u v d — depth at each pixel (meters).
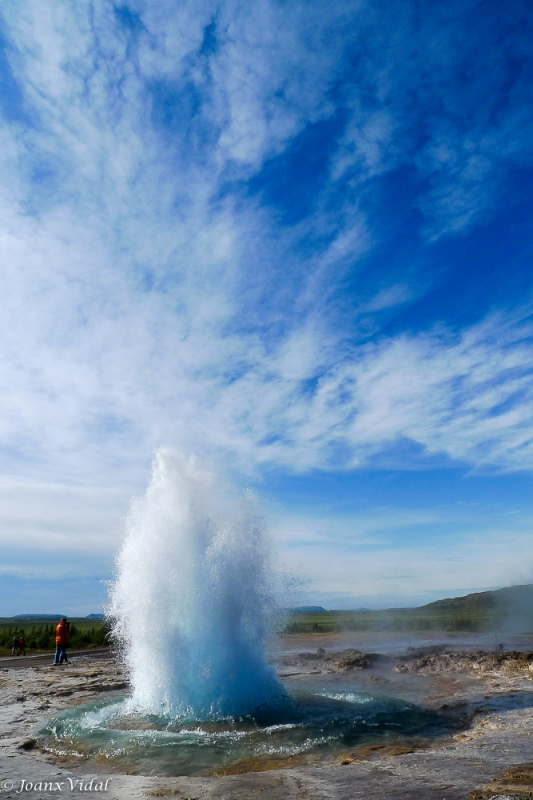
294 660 18.78
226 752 7.77
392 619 46.38
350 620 47.62
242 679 10.64
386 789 5.76
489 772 6.15
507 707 10.16
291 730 8.73
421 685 13.19
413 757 7.14
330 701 11.01
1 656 25.50
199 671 10.64
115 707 11.13
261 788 6.11
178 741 8.30
